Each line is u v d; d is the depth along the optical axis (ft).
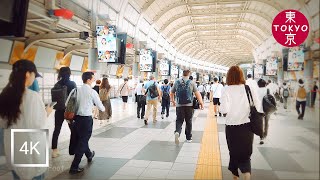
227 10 86.84
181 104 21.67
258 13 83.56
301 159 7.29
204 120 35.24
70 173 14.19
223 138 23.56
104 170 14.79
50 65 52.34
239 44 147.02
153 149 19.56
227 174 14.19
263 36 104.32
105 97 28.86
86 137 14.75
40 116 8.14
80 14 46.19
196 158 17.25
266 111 12.51
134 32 74.02
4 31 12.55
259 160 15.20
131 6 67.15
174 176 13.87
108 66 73.72
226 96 11.96
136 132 26.30
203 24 104.73
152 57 71.87
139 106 36.73
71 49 53.93
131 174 14.16
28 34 41.32
